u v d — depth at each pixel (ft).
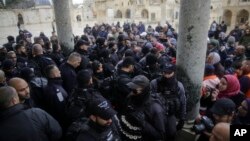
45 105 11.03
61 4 22.41
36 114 7.76
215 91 11.50
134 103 8.32
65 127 10.74
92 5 173.68
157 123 8.23
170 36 32.63
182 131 12.24
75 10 151.02
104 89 11.96
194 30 11.25
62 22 23.07
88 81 9.93
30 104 9.90
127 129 7.81
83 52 18.95
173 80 9.87
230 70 16.38
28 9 117.60
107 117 6.58
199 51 11.65
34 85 11.40
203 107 12.64
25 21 116.57
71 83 13.35
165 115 9.20
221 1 132.67
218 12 133.49
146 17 166.81
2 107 7.03
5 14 106.83
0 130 6.67
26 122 7.10
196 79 12.07
